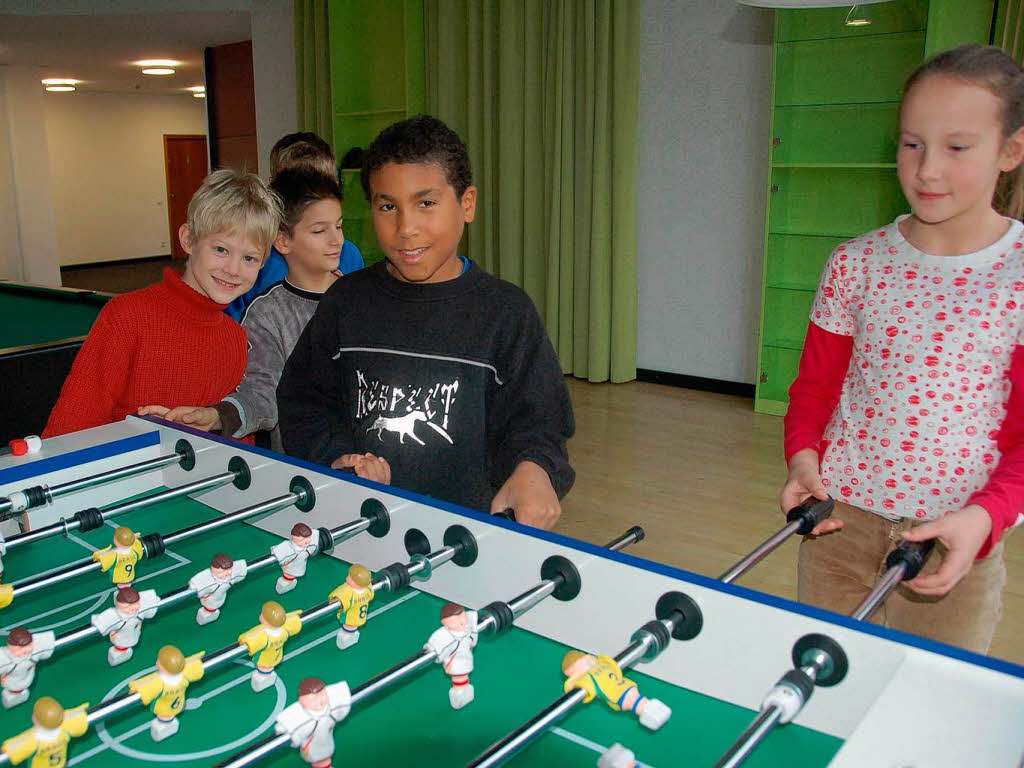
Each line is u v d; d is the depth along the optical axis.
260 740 0.78
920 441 1.27
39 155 8.94
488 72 4.90
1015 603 2.36
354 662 0.95
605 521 2.96
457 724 0.84
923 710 0.68
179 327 1.74
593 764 0.78
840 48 3.99
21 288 3.92
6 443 2.63
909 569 1.03
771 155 4.05
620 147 4.54
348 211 5.55
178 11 6.12
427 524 1.10
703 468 3.48
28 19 6.20
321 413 1.59
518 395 1.41
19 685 0.86
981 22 3.62
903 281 1.29
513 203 4.95
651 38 4.59
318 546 1.10
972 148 1.14
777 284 4.30
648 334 4.94
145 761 0.79
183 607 1.07
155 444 1.46
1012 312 1.21
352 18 5.64
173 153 12.09
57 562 1.20
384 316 1.45
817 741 0.80
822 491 1.23
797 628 0.82
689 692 0.90
